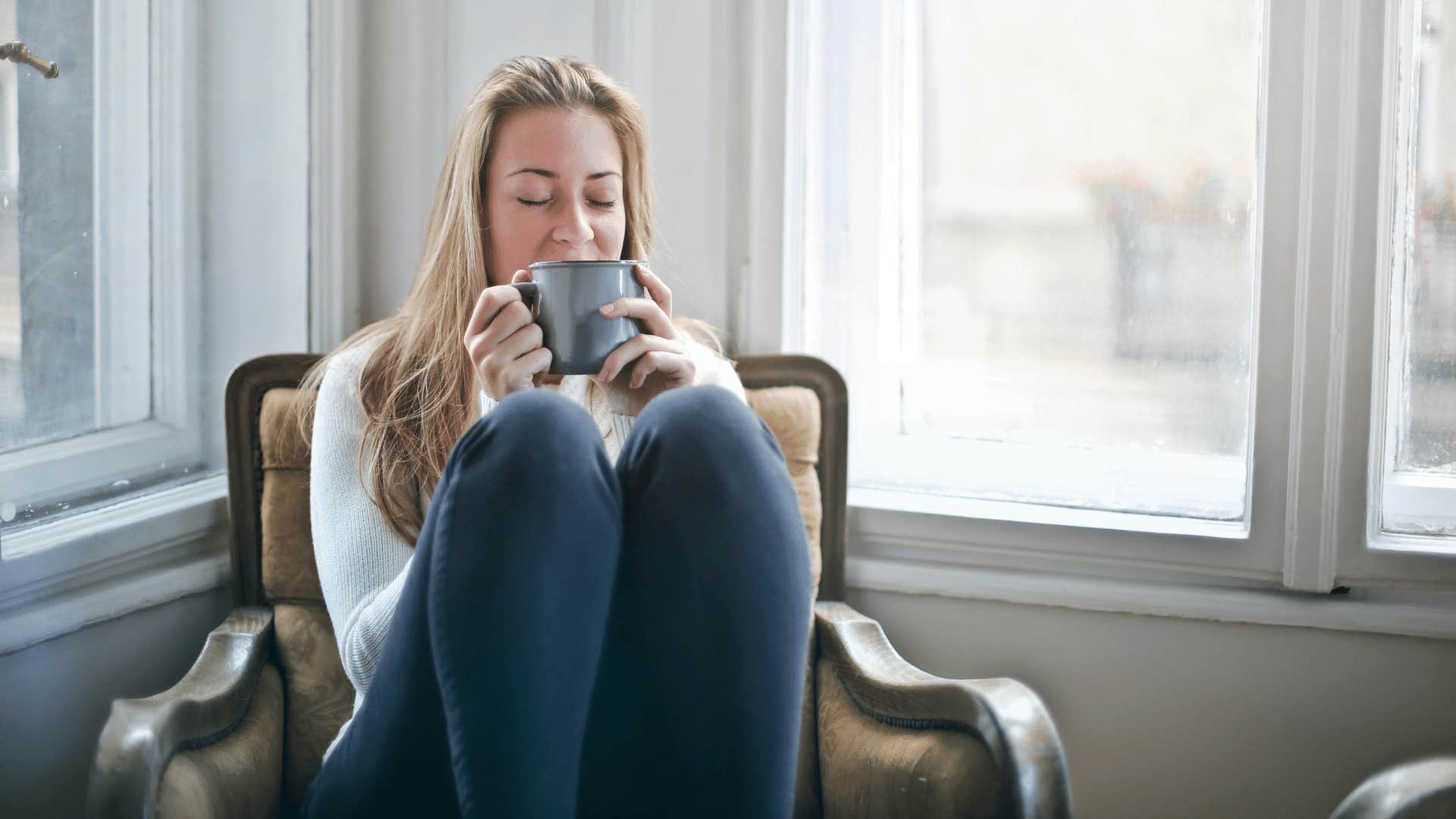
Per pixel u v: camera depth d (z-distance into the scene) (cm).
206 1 167
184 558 159
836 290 183
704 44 174
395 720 103
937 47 178
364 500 133
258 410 154
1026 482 176
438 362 141
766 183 173
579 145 139
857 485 183
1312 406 153
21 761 136
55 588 140
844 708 139
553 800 94
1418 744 153
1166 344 169
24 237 142
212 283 171
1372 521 153
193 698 118
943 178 179
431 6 183
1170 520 163
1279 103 152
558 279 116
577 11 178
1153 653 162
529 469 96
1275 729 158
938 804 115
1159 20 167
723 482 101
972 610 170
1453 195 154
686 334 157
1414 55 153
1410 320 156
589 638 97
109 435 156
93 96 152
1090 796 166
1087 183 172
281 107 177
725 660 99
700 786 99
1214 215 166
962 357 180
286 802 142
